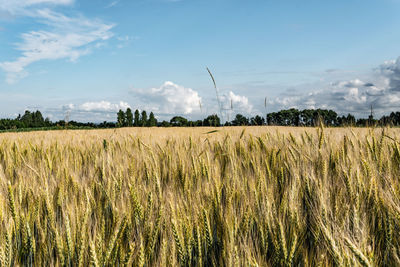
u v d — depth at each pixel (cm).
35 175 274
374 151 267
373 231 162
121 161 370
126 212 170
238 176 254
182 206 174
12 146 478
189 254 144
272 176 249
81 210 177
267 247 154
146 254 152
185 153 385
